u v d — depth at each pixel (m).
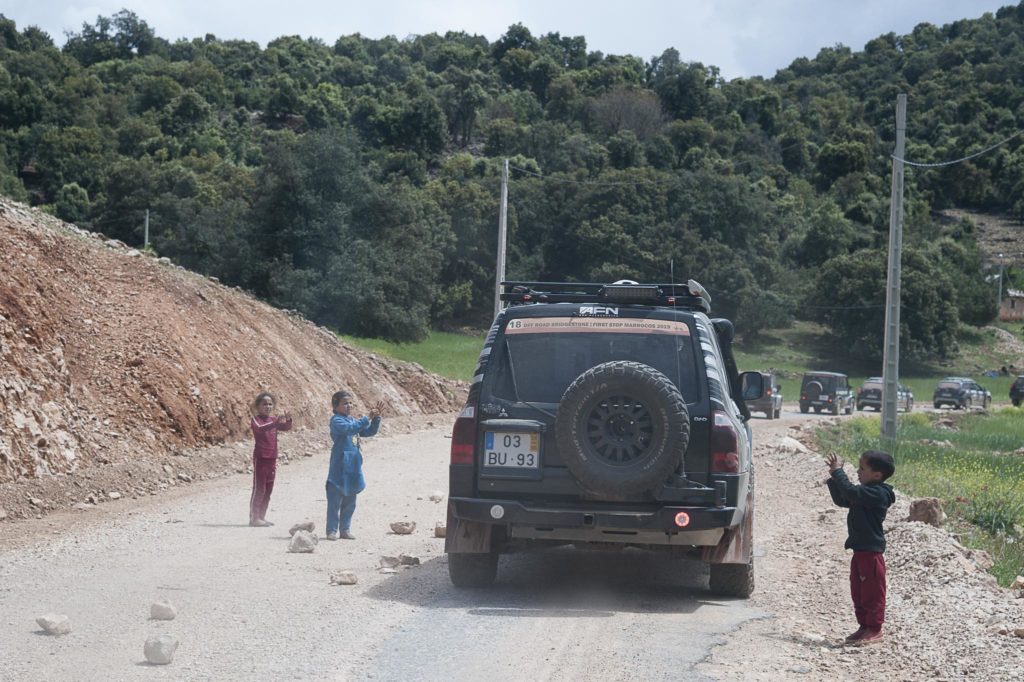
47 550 10.35
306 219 77.00
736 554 8.97
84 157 146.00
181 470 17.22
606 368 8.27
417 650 6.91
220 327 25.20
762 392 10.47
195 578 9.12
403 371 37.94
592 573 10.45
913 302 113.69
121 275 23.47
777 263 120.88
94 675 6.01
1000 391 97.69
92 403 17.03
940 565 10.19
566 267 117.06
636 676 6.45
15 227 20.44
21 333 16.48
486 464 8.73
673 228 113.31
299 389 26.77
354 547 11.30
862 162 198.25
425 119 174.38
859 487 7.74
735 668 6.74
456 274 107.62
